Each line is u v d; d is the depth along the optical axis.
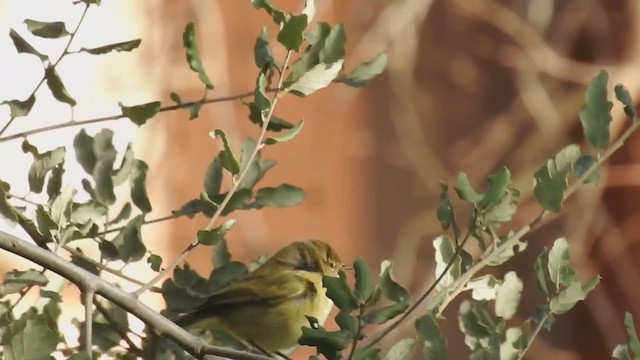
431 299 5.20
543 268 5.38
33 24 5.46
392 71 15.41
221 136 5.05
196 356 5.07
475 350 5.34
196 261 12.27
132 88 11.81
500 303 5.36
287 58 5.12
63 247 5.45
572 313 14.95
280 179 14.12
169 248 12.15
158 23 12.14
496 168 15.49
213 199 5.76
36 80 10.92
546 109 14.93
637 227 14.56
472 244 14.33
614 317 14.65
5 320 5.41
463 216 15.23
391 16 15.23
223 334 7.22
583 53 14.96
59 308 5.83
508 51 15.33
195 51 5.43
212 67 12.59
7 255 9.80
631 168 14.49
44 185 6.05
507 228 14.70
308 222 14.31
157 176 12.09
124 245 5.73
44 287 5.91
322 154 14.67
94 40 11.51
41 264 5.06
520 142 15.38
